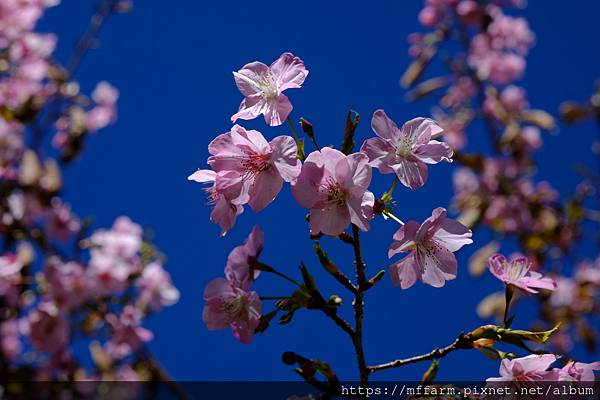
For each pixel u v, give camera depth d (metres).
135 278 5.83
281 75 3.14
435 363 2.90
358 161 2.87
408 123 3.01
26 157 6.34
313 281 2.87
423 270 3.02
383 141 2.97
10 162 6.54
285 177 2.87
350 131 2.98
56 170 6.40
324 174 2.87
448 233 3.04
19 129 6.76
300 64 3.13
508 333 2.89
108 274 5.61
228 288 2.94
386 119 3.00
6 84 7.04
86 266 5.68
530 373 2.92
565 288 9.25
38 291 5.69
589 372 2.92
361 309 2.85
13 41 7.29
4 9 7.38
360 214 2.84
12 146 6.59
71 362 5.35
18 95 6.96
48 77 7.11
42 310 5.41
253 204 2.95
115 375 5.23
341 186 2.87
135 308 5.71
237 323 2.90
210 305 2.93
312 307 2.85
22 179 6.29
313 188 2.86
